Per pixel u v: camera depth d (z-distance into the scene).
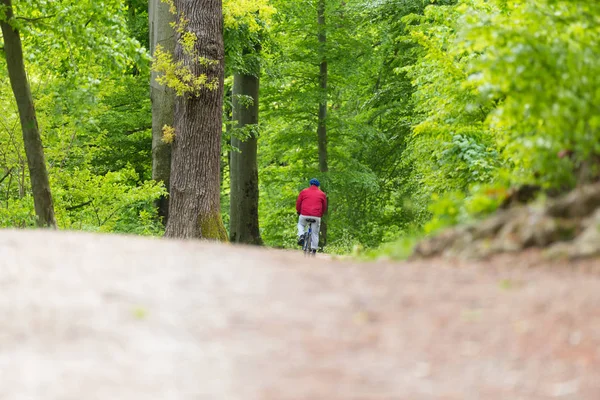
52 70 26.27
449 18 24.38
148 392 5.80
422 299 7.86
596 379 5.93
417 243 9.91
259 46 37.09
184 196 21.72
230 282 8.62
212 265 9.41
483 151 19.81
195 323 7.30
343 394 5.88
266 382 6.05
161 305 7.76
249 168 38.50
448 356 6.57
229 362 6.43
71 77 24.55
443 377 6.21
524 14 11.86
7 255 9.76
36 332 6.97
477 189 11.00
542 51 10.13
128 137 35.28
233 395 5.80
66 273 8.85
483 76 11.30
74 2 24.19
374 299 7.97
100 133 30.97
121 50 24.06
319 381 6.10
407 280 8.55
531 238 8.84
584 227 8.56
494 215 9.85
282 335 7.05
